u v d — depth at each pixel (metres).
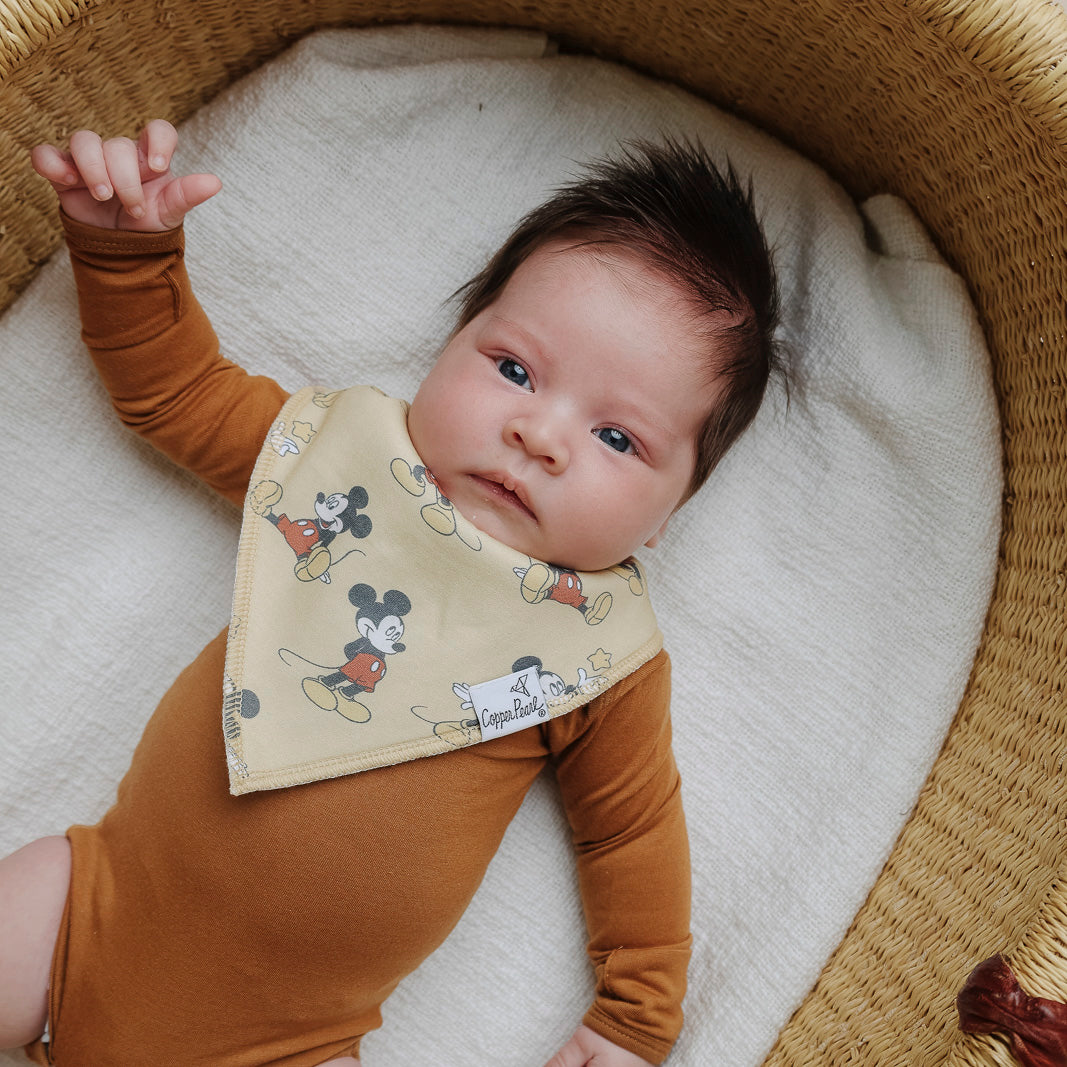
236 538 1.29
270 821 1.02
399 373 1.33
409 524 1.06
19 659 1.23
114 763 1.26
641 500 1.08
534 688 1.09
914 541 1.33
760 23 1.22
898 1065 1.12
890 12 1.08
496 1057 1.25
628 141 1.35
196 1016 1.02
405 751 1.05
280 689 1.04
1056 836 1.12
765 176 1.36
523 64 1.34
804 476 1.36
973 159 1.21
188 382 1.14
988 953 1.11
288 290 1.30
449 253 1.32
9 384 1.24
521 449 1.04
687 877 1.19
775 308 1.19
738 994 1.24
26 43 1.00
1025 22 1.02
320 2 1.28
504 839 1.29
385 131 1.31
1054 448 1.25
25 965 1.02
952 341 1.30
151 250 1.06
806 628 1.34
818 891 1.27
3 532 1.24
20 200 1.17
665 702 1.18
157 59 1.22
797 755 1.32
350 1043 1.12
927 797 1.29
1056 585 1.24
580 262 1.07
